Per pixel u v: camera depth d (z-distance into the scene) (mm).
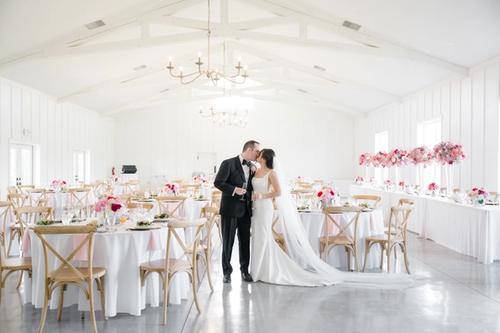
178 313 4391
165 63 12391
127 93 14742
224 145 17672
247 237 5668
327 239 5840
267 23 9094
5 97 10305
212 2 9234
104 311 4199
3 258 4602
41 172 12039
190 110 17781
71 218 5203
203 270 6242
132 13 9031
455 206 7531
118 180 14406
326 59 11305
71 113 14055
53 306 4387
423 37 8195
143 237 4379
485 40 7496
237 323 4105
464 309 4477
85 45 9258
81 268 4156
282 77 12977
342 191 17016
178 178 17766
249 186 5652
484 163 8367
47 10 7641
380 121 14734
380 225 6379
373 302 4723
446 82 9938
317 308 4531
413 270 6168
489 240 6590
